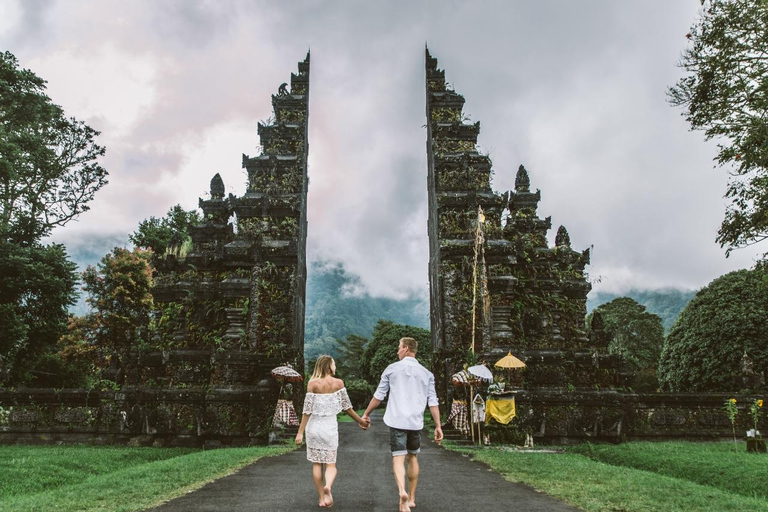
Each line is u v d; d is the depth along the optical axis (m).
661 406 21.61
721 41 13.89
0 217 28.72
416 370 6.64
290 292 23.08
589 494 7.97
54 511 6.82
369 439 18.44
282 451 14.47
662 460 14.36
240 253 23.03
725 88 13.95
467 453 14.65
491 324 22.30
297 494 7.82
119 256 41.31
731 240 14.89
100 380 22.89
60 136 32.94
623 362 24.53
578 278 25.95
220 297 23.09
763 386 22.06
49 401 20.81
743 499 8.13
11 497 9.08
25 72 28.67
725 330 28.17
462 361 21.77
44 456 14.75
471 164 25.33
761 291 26.55
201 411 20.05
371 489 8.37
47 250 29.55
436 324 24.42
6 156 28.09
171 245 25.23
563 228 27.23
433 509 6.88
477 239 23.06
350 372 76.12
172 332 23.42
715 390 28.72
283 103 27.78
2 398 20.77
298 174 25.72
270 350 21.81
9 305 25.94
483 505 7.18
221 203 25.38
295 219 24.66
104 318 38.88
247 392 19.97
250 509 6.77
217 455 13.02
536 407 21.42
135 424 20.20
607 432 21.00
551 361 22.94
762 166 13.63
